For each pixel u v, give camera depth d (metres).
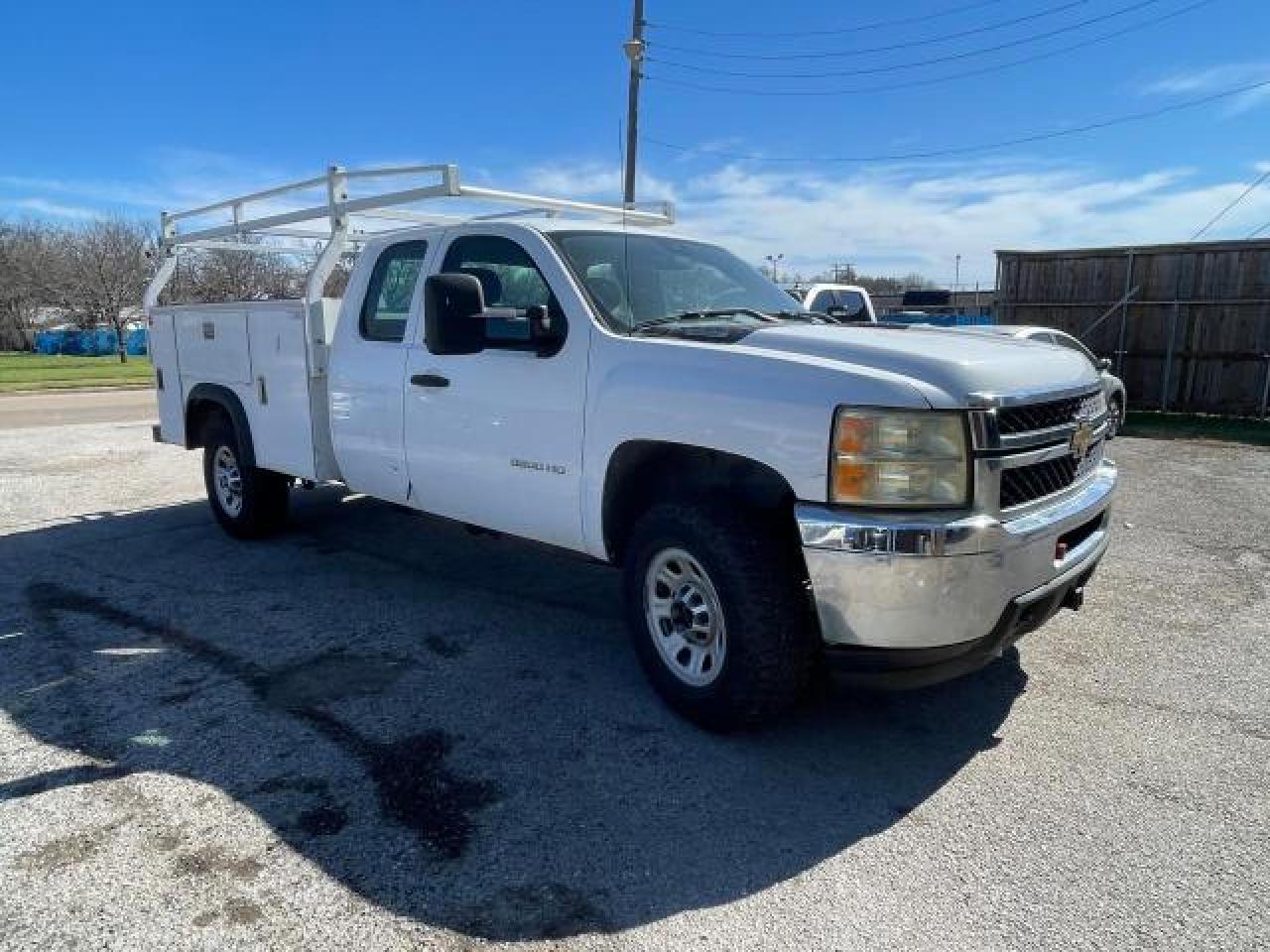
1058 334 10.54
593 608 5.18
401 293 5.00
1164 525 7.12
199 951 2.38
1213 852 2.82
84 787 3.21
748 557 3.31
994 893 2.63
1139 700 3.92
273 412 5.93
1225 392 13.91
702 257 4.82
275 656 4.44
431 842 2.88
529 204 5.08
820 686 4.08
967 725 3.70
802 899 2.61
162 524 7.40
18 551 6.49
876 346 3.32
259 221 6.16
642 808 3.08
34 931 2.45
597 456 3.83
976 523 2.96
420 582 5.68
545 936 2.45
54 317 62.81
